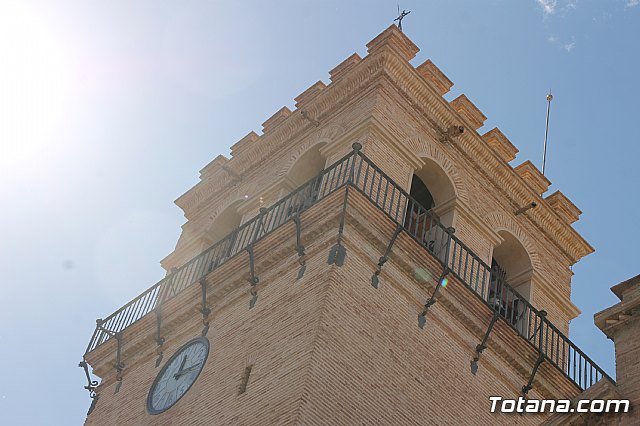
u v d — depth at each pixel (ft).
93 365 94.07
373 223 78.43
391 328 75.72
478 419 78.23
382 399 71.82
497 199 99.09
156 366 86.28
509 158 107.04
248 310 80.28
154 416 80.28
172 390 81.46
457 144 97.25
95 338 95.35
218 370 77.77
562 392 85.30
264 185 98.22
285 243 80.48
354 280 75.31
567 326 96.94
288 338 73.00
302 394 67.36
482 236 92.99
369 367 72.33
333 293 73.31
